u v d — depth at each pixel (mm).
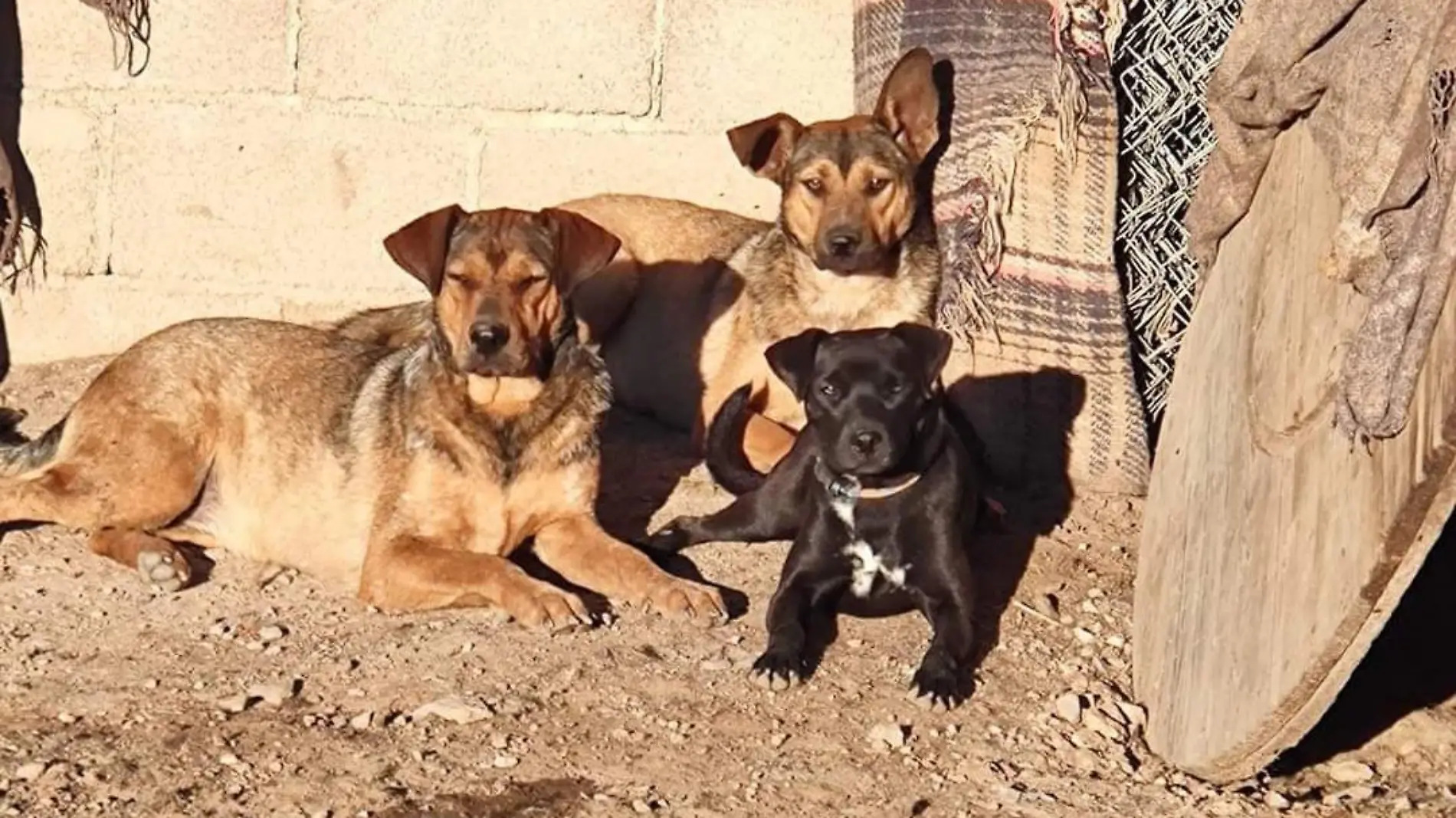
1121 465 3385
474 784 2756
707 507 3350
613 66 3574
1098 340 3375
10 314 3666
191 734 2820
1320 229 2752
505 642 2998
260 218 3631
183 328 3256
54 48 3609
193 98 3609
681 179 3609
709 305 3545
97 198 3639
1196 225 3039
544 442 3131
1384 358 2525
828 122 3398
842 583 3051
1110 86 3357
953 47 3377
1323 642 2572
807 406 3021
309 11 3574
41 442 3252
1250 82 2844
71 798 2715
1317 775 2906
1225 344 2959
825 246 3332
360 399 3207
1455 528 3332
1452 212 2500
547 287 3096
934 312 3408
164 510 3195
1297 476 2699
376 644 3004
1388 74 2621
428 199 3611
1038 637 3086
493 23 3566
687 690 2926
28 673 2920
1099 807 2783
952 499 3021
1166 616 2947
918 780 2805
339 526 3178
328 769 2771
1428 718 2994
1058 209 3365
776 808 2748
